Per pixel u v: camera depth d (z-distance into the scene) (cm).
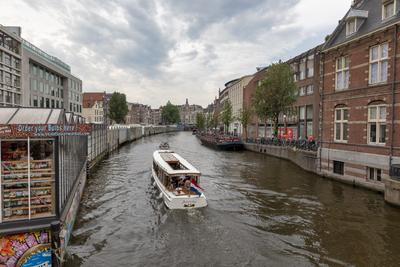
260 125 4728
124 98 7750
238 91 6341
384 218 1188
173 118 14338
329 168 1930
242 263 866
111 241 1007
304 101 3575
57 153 750
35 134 689
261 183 1886
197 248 963
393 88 1435
